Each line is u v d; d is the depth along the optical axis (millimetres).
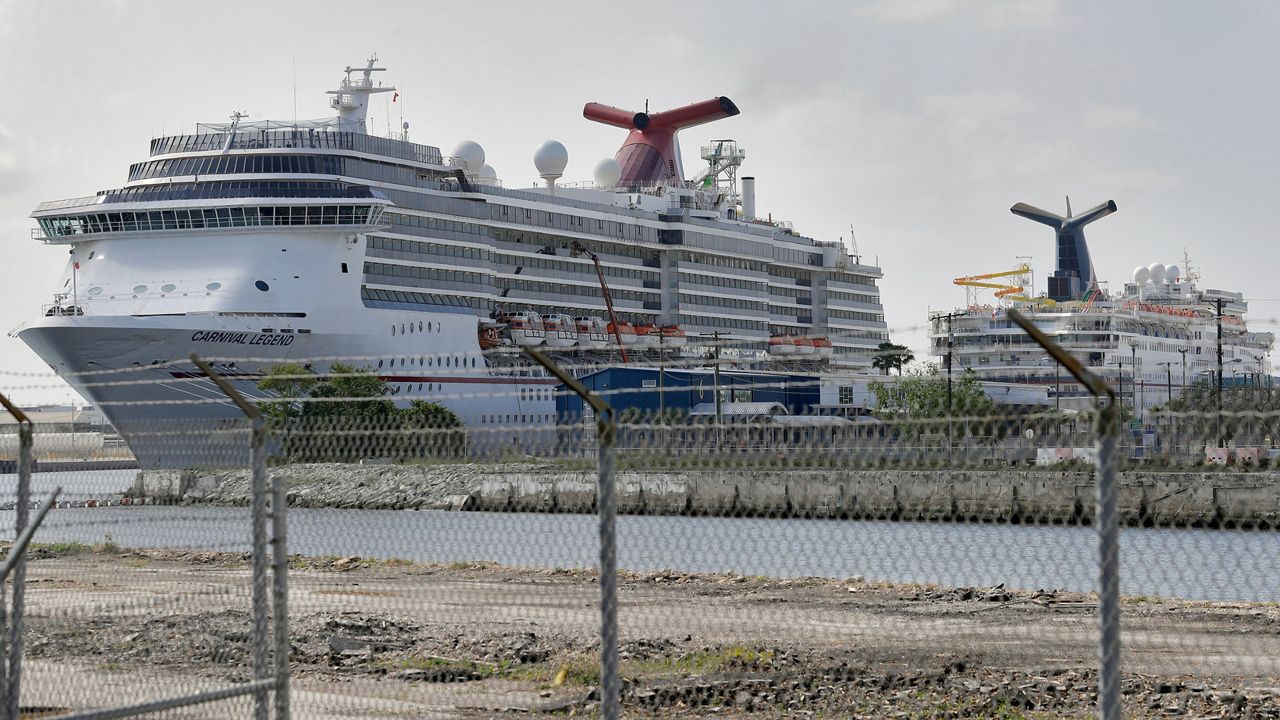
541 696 21500
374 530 46594
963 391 68938
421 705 20750
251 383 76562
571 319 149625
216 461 35438
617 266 164125
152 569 39406
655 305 169500
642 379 118312
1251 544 36688
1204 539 37344
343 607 32125
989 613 31750
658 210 174875
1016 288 165750
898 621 30438
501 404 130875
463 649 26094
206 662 23938
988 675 23547
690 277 171000
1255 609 31891
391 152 131500
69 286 114688
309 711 20219
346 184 119438
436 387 125750
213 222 112125
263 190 115562
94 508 43312
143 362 101312
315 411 71062
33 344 101062
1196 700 21250
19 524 18297
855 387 109562
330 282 113938
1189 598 33625
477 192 142625
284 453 22422
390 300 127938
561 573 38656
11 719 17891
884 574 36781
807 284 194625
